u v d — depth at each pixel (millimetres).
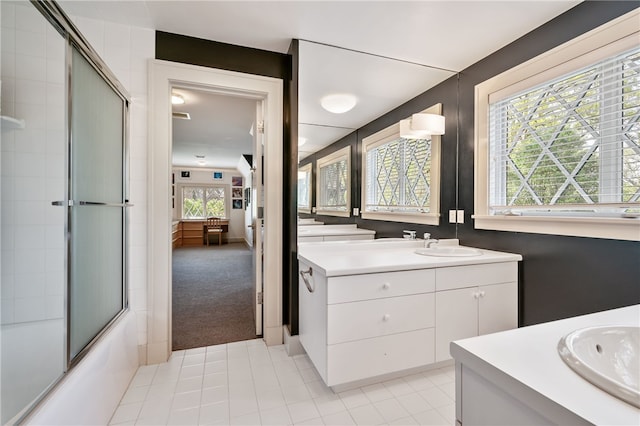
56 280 1591
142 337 1981
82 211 1393
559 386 547
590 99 1664
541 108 1933
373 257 2004
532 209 1979
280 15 1852
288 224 2305
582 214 1740
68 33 1225
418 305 1771
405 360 1747
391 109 2475
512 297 2025
